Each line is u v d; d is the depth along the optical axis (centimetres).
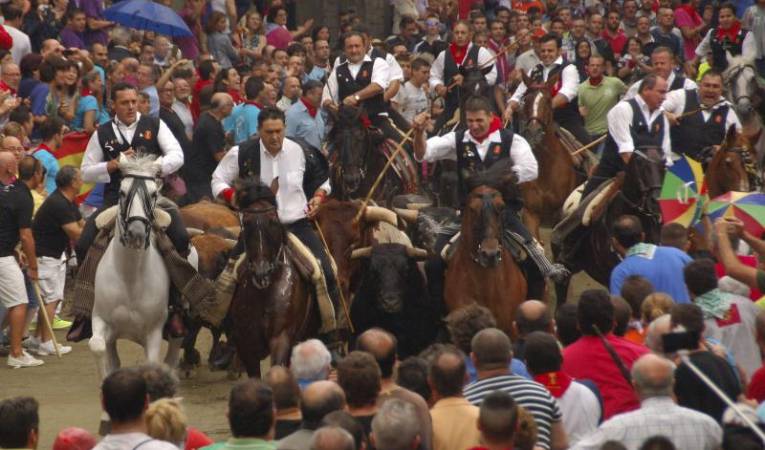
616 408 1043
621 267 1342
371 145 1948
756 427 829
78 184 1898
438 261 1496
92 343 1423
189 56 2938
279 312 1398
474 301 1421
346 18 3472
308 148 1509
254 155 1484
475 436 925
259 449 878
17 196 1781
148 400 942
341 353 1517
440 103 2658
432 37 3272
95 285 1454
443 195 2181
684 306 1022
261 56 3064
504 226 1454
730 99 2247
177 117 2320
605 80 2592
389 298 1430
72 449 928
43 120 2148
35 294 1889
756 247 1194
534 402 952
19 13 2442
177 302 1509
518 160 1525
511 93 2855
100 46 2594
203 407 1584
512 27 3288
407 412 825
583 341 1069
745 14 2733
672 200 1455
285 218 1482
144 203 1390
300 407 912
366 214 1544
